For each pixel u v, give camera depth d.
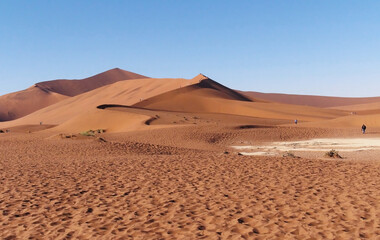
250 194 9.92
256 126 53.50
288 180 11.55
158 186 11.16
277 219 7.84
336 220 7.65
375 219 7.61
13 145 27.75
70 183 11.82
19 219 8.23
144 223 7.80
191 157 18.00
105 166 15.22
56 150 23.28
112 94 178.75
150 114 77.88
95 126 71.44
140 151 23.97
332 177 11.88
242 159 16.64
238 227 7.40
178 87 161.75
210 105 123.44
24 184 11.71
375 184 10.66
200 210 8.62
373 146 32.03
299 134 47.16
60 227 7.66
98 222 7.95
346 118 68.12
